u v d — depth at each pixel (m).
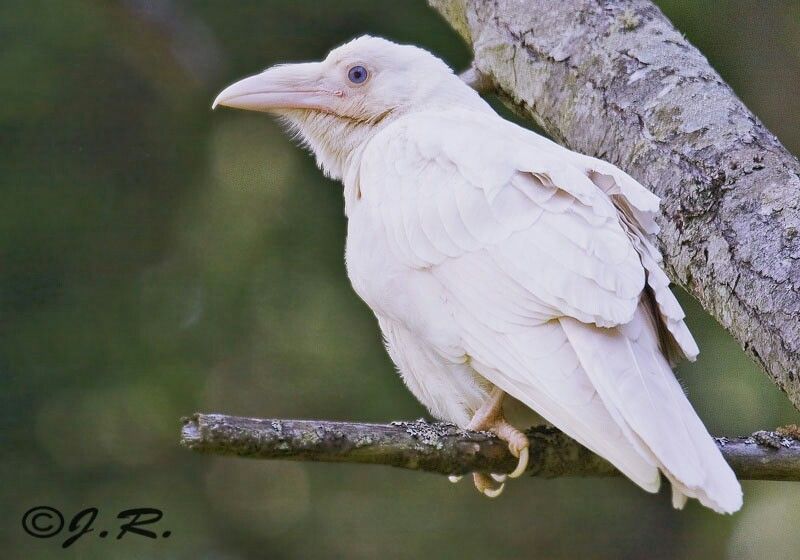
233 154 14.02
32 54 13.90
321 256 13.73
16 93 13.82
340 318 13.57
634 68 8.99
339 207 13.77
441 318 7.49
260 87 9.59
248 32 14.12
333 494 14.06
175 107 14.12
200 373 13.52
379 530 13.92
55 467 13.31
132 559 13.34
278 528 13.80
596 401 6.56
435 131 8.14
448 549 13.97
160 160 14.00
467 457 6.91
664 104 8.66
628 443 6.36
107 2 14.02
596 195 7.32
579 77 9.21
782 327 7.30
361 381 13.43
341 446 6.52
